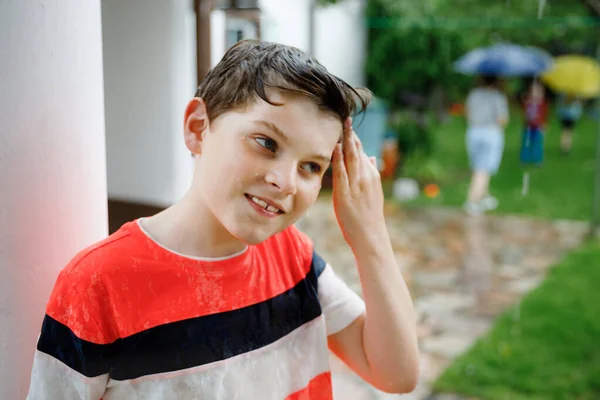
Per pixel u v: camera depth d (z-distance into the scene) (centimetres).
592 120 1522
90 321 87
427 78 1002
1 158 96
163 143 234
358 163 106
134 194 244
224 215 89
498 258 593
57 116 103
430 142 977
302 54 90
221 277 97
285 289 107
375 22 968
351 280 521
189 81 237
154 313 92
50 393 87
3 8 94
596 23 1110
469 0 1123
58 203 104
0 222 97
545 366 357
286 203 88
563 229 703
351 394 323
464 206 812
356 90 93
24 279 101
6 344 100
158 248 93
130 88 236
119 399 91
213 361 95
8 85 96
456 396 325
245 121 86
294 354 107
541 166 1067
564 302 462
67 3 102
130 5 229
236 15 263
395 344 108
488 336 400
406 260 584
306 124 86
